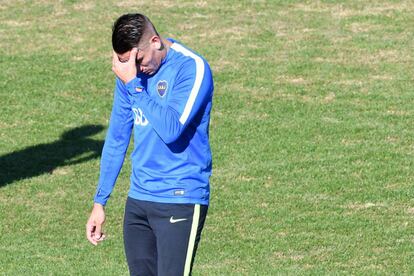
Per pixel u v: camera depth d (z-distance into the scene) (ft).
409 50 166.71
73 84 152.25
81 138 131.95
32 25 180.86
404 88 149.59
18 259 93.66
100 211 72.43
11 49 168.45
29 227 102.58
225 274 90.07
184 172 67.87
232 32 176.04
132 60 65.26
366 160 121.90
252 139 129.80
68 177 118.21
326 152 124.88
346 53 165.37
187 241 68.03
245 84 151.64
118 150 71.46
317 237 99.30
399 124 135.13
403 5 188.75
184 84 66.44
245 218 104.53
